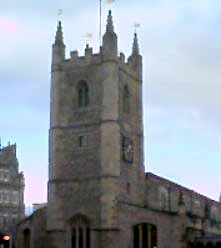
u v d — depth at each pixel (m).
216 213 143.75
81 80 106.88
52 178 105.00
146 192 110.31
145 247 101.69
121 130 104.88
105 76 104.38
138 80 114.31
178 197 116.81
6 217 146.50
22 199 152.12
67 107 107.19
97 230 98.81
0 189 146.75
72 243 100.94
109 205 98.56
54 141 106.44
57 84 108.81
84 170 102.69
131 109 110.19
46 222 104.31
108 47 105.12
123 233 98.94
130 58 112.88
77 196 102.06
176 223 107.25
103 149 101.50
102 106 103.62
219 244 108.00
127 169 105.19
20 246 106.00
